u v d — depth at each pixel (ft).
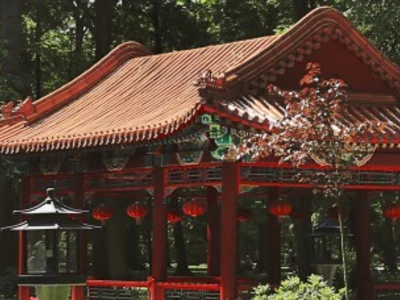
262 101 76.84
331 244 92.32
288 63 79.30
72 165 93.56
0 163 108.37
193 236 180.24
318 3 131.03
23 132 94.02
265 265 148.56
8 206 127.95
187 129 74.64
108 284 86.48
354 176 81.46
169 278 96.94
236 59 86.07
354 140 61.52
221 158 73.87
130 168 86.38
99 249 133.28
